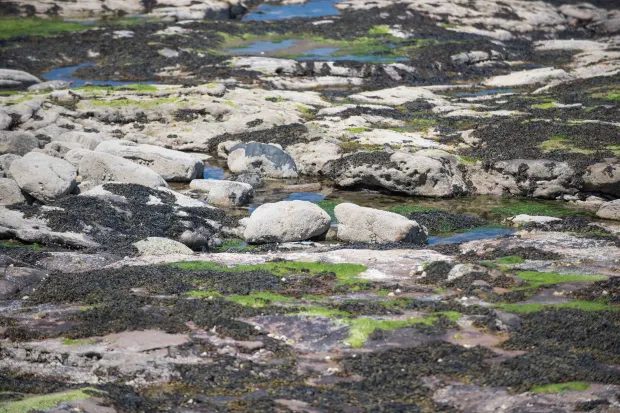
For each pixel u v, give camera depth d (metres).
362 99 65.44
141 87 64.44
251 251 37.34
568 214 45.09
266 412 22.16
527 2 104.19
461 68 79.12
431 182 48.78
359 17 95.25
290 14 102.75
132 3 99.31
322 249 37.22
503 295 29.73
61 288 30.84
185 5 98.75
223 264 34.00
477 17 96.69
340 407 22.55
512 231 41.91
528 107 61.62
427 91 68.00
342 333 26.66
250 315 28.11
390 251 35.72
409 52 82.62
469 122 58.47
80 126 58.75
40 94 63.59
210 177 52.41
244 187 47.06
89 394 22.41
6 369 25.05
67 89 64.06
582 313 27.64
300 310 28.33
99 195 42.50
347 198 48.75
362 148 53.34
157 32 86.31
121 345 25.73
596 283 30.28
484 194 49.78
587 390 23.09
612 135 53.00
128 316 27.67
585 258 33.78
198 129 58.69
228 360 25.16
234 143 55.81
